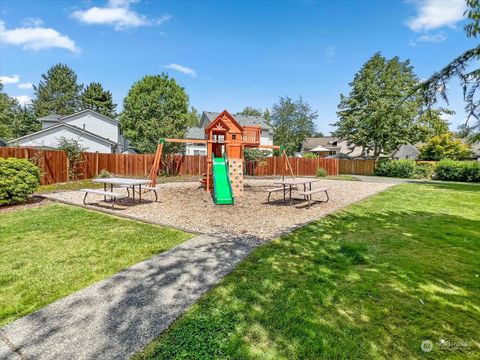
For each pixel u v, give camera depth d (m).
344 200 9.16
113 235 4.94
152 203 8.34
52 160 12.59
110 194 7.12
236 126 11.20
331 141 46.00
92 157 15.68
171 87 27.53
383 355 1.97
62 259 3.82
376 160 25.42
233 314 2.48
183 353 1.98
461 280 3.17
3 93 35.06
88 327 2.30
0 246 4.33
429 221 6.09
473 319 2.42
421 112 5.16
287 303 2.66
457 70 4.45
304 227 5.46
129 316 2.46
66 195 9.55
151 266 3.58
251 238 4.81
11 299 2.77
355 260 3.74
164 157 19.55
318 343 2.09
